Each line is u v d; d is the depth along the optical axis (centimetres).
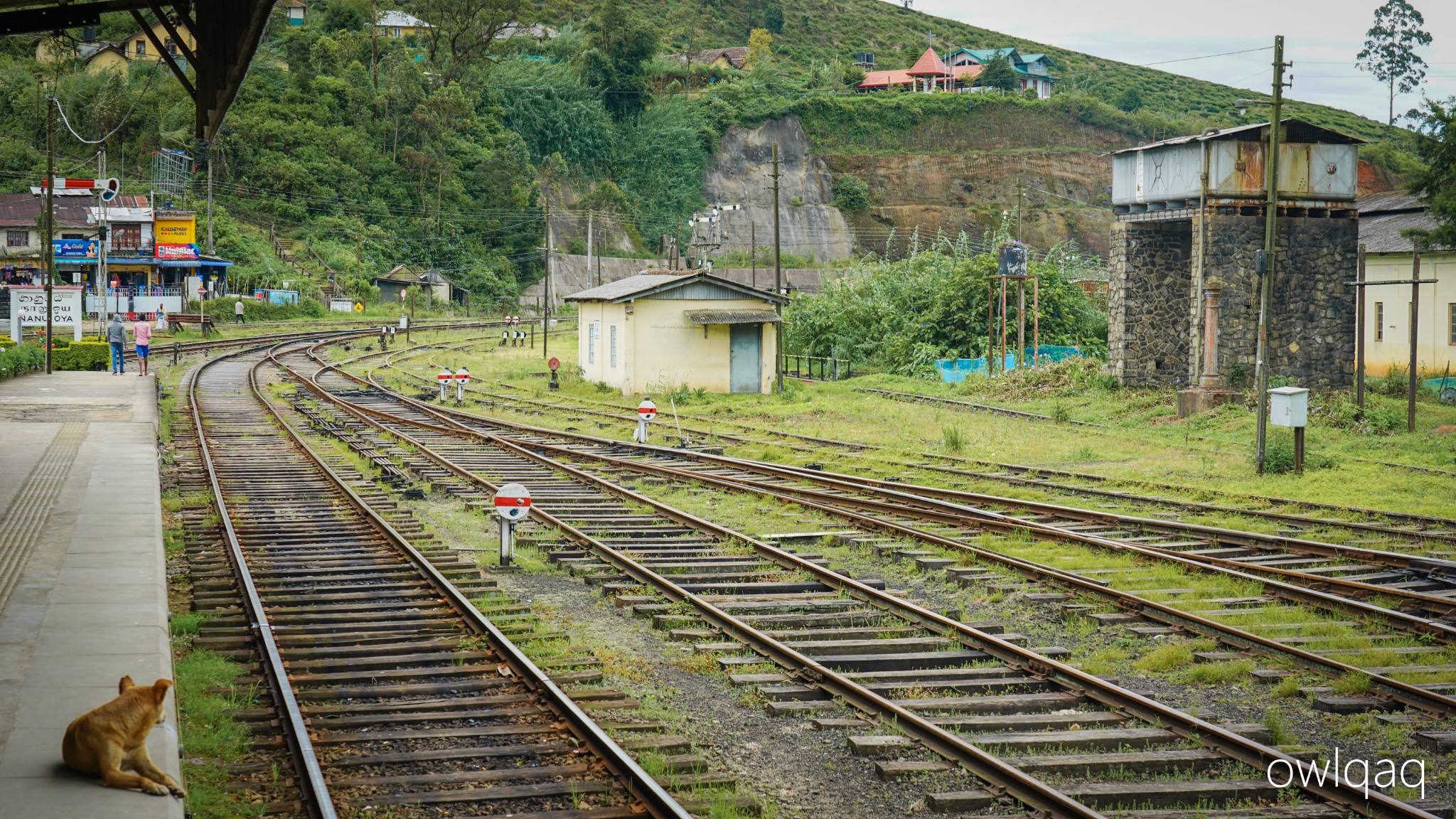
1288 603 1166
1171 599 1177
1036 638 1052
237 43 1302
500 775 699
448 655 954
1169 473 2120
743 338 3788
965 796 673
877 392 3797
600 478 1966
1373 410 2730
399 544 1390
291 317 7719
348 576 1252
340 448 2430
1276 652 970
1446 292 3634
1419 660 973
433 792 677
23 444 1908
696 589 1200
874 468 2194
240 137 9488
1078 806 633
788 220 12519
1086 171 13800
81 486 1495
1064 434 2727
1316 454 2184
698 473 2062
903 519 1639
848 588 1204
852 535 1509
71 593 934
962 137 13788
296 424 2880
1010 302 4253
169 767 595
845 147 13412
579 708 814
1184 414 2922
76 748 571
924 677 911
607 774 709
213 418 2964
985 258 4319
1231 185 3103
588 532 1515
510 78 11694
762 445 2553
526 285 10350
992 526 1541
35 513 1300
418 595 1173
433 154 10269
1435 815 641
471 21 11844
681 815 621
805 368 4884
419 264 9731
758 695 877
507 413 3278
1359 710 847
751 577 1265
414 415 3142
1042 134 14038
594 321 4097
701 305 3744
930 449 2466
